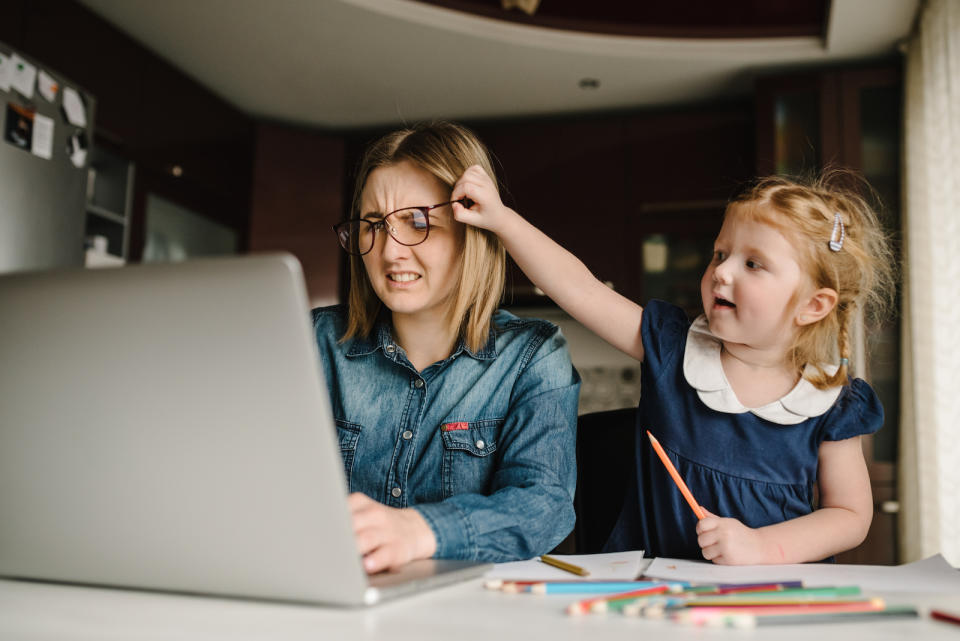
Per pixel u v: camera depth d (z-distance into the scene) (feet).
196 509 1.73
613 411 4.26
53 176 8.18
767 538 2.69
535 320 3.57
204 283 1.63
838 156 10.36
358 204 3.53
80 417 1.80
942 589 1.99
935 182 8.41
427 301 3.28
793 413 3.13
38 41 8.50
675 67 10.87
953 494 7.85
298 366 1.59
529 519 2.67
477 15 10.12
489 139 12.62
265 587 1.72
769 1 10.21
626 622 1.58
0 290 1.81
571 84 11.48
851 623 1.59
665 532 3.40
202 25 9.92
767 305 3.02
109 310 1.72
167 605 1.72
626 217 12.00
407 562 2.18
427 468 3.35
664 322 3.54
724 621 1.54
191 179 11.09
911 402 9.08
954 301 7.86
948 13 7.81
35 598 1.80
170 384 1.70
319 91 11.83
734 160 11.72
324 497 1.63
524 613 1.67
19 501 1.91
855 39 9.95
